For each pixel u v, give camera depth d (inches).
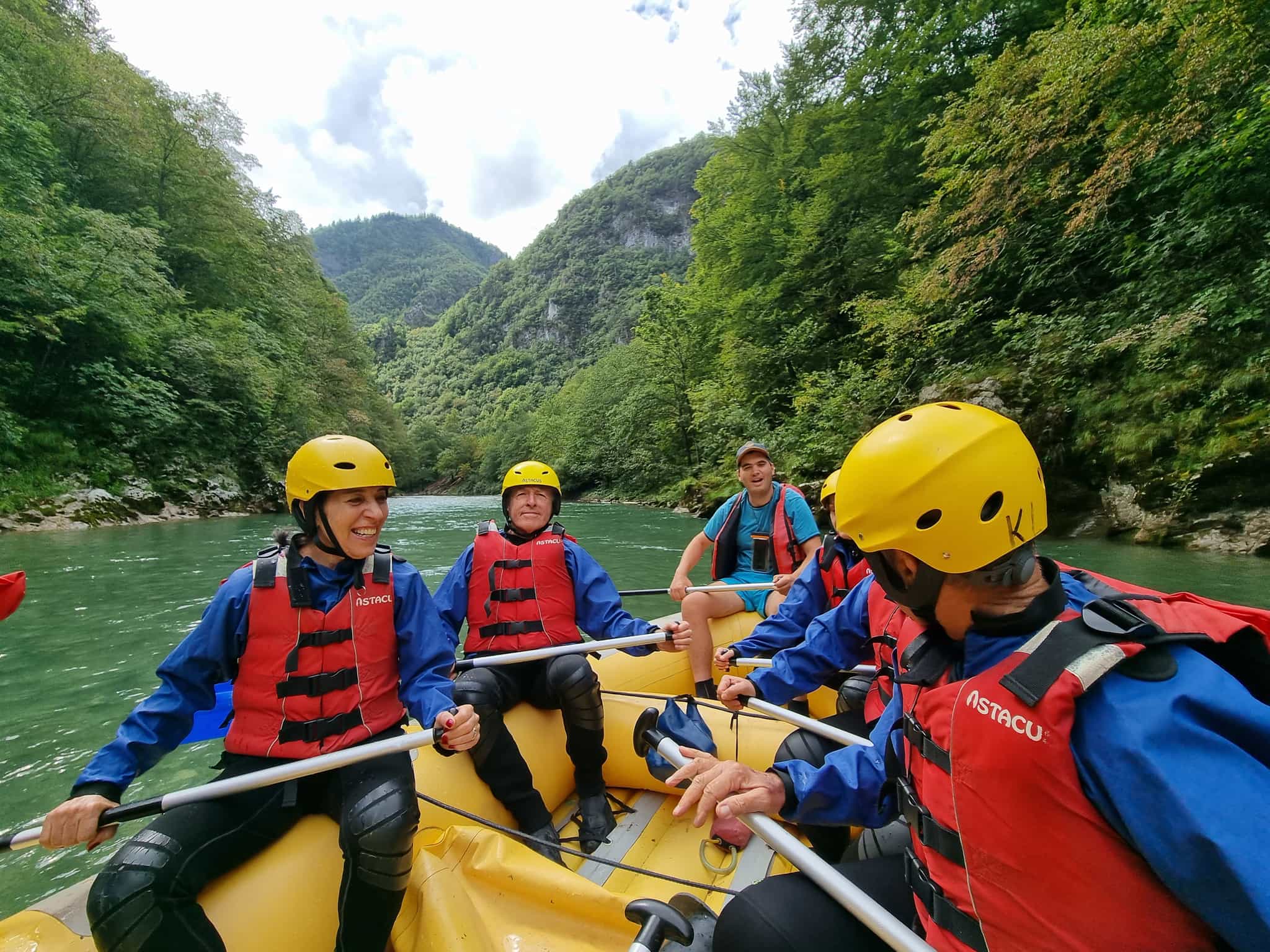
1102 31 302.8
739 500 132.3
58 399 453.1
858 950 35.7
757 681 66.5
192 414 569.0
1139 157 288.8
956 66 548.7
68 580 221.9
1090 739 25.1
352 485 56.8
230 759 54.3
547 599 84.4
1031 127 335.3
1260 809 21.2
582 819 74.1
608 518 550.0
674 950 46.4
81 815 43.9
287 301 922.1
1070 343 324.5
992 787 27.9
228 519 492.1
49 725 109.9
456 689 66.4
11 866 74.2
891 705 45.5
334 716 55.0
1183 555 234.8
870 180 596.1
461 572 88.3
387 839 45.8
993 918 28.4
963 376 372.2
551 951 45.4
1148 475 273.9
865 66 605.3
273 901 46.3
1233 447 240.8
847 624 67.1
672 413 855.1
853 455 34.4
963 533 29.3
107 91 597.9
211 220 741.3
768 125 741.3
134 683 128.3
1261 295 254.8
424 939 46.8
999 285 406.6
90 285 457.1
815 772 42.5
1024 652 28.5
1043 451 319.3
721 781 41.6
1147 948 24.6
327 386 1075.9
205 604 189.8
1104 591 33.2
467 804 64.4
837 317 601.3
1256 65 265.1
